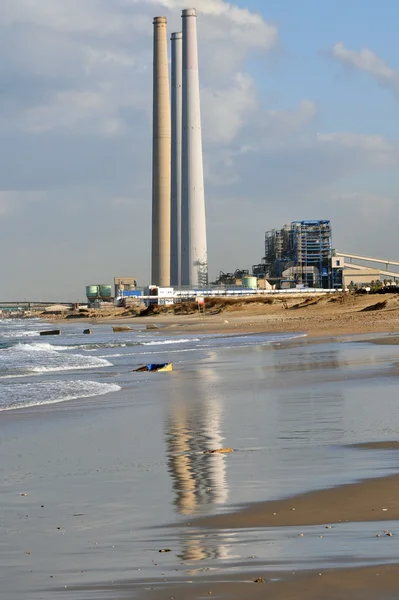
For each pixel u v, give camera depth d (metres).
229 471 17.05
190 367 50.78
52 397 35.31
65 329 188.75
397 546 10.54
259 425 24.02
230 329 120.62
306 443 20.20
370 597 8.67
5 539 12.21
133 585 9.53
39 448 21.58
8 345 100.94
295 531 11.70
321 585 9.12
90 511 13.96
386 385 33.56
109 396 35.06
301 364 47.72
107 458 19.58
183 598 8.97
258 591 9.05
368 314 131.38
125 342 96.44
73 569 10.38
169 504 14.16
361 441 19.97
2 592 9.49
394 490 14.08
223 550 10.87
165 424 25.30
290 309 194.38
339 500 13.52
